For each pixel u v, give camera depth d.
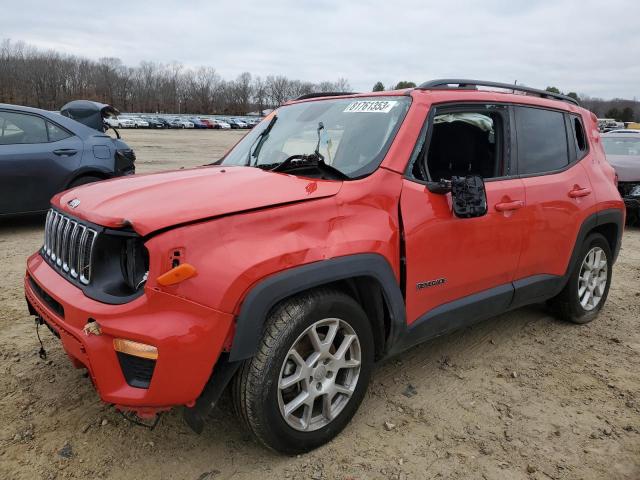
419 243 3.05
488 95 3.72
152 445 2.81
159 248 2.32
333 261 2.64
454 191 3.09
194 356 2.31
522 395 3.44
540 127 4.05
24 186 6.94
